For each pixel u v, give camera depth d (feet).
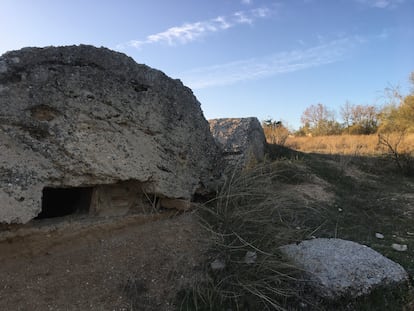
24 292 9.50
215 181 15.99
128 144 12.35
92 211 12.28
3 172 9.55
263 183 16.47
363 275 11.09
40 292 9.64
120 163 12.00
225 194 13.67
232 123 27.32
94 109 11.51
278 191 16.63
